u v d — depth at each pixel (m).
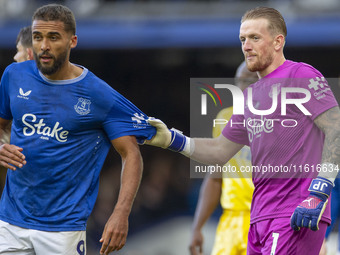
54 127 16.77
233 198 22.98
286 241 16.47
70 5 43.81
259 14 17.44
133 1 44.00
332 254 30.44
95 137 17.14
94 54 48.84
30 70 17.11
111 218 16.56
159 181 46.81
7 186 17.42
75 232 16.95
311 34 40.88
